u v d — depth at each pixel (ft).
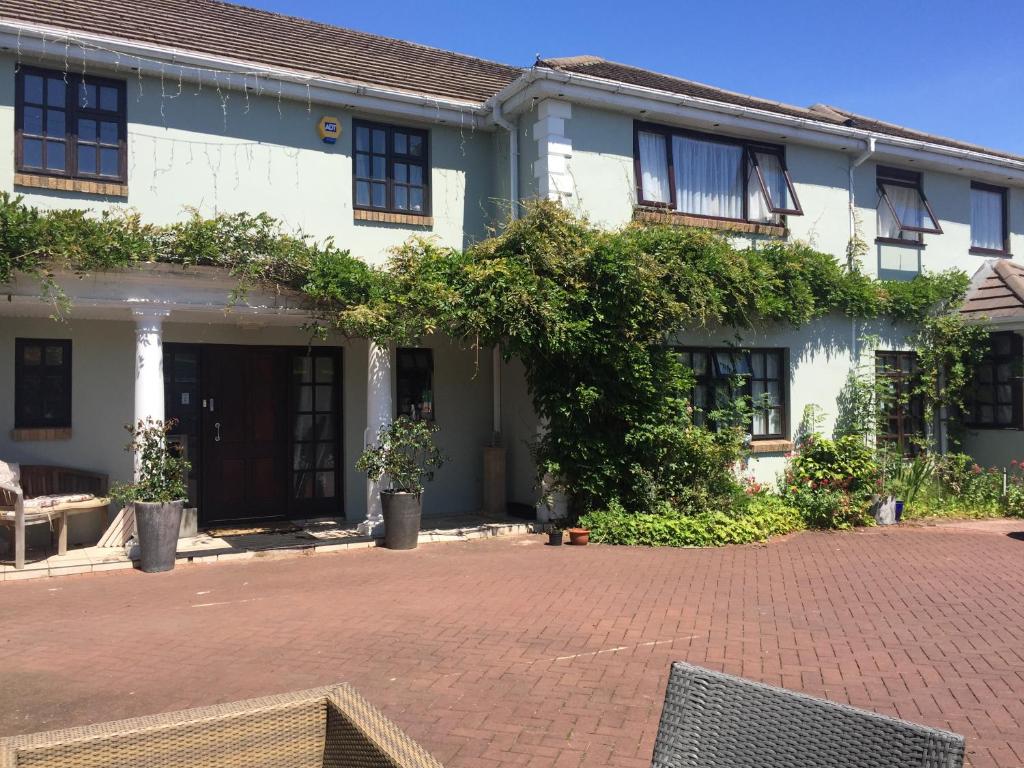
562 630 20.16
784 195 42.24
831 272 40.47
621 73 41.16
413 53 45.73
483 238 39.01
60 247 25.55
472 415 39.86
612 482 34.71
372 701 15.49
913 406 45.29
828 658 18.11
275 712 8.79
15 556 27.50
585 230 33.60
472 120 38.37
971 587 24.97
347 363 37.37
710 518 32.96
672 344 37.50
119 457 32.65
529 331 31.50
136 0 37.78
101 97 31.12
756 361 40.73
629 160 37.88
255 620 21.04
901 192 47.01
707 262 34.99
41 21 31.01
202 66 32.32
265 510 36.58
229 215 30.04
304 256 29.84
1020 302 42.98
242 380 36.17
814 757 7.23
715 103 38.19
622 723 14.60
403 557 29.50
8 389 30.78
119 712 14.93
